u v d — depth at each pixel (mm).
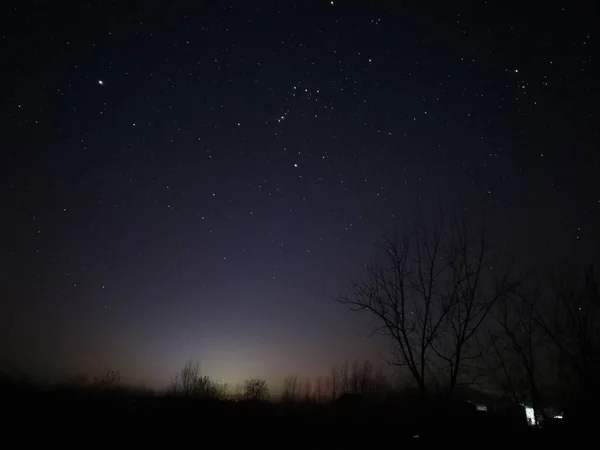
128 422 15422
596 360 10047
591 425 9664
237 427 15398
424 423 11062
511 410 10805
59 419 14836
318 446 12711
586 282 10672
